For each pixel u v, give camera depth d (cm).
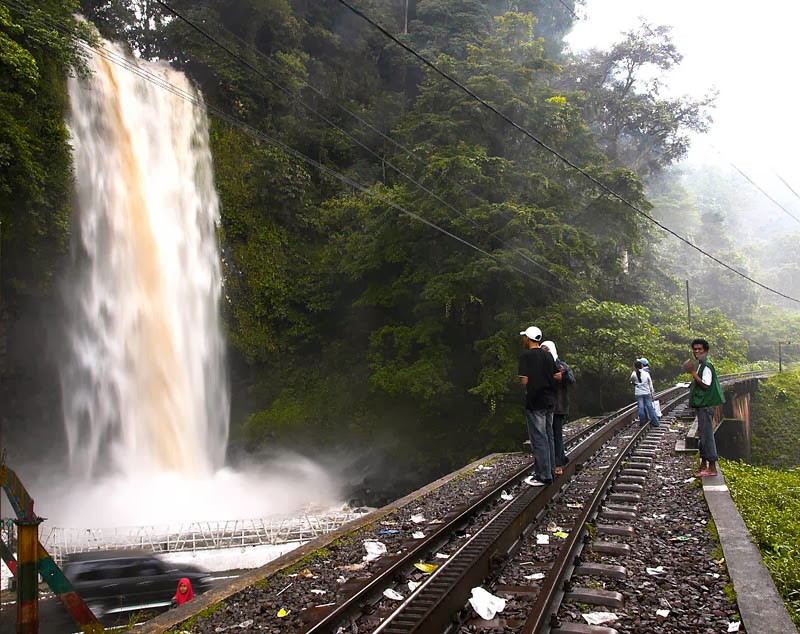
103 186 2475
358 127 3744
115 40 2923
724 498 916
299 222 3331
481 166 2391
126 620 1087
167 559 1355
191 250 2858
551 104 2527
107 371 2481
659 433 1648
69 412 2431
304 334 3209
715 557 679
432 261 2650
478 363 2622
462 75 2706
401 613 535
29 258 2219
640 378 1781
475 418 2594
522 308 2444
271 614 610
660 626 522
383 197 2750
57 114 2255
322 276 3253
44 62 2244
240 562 1394
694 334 3625
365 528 900
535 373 951
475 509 900
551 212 2381
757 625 498
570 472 1112
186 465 2672
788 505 1045
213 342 2912
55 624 1048
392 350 2750
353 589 616
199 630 585
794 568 680
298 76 3506
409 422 2738
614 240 2548
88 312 2431
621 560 689
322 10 3944
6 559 605
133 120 2659
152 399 2606
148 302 2636
